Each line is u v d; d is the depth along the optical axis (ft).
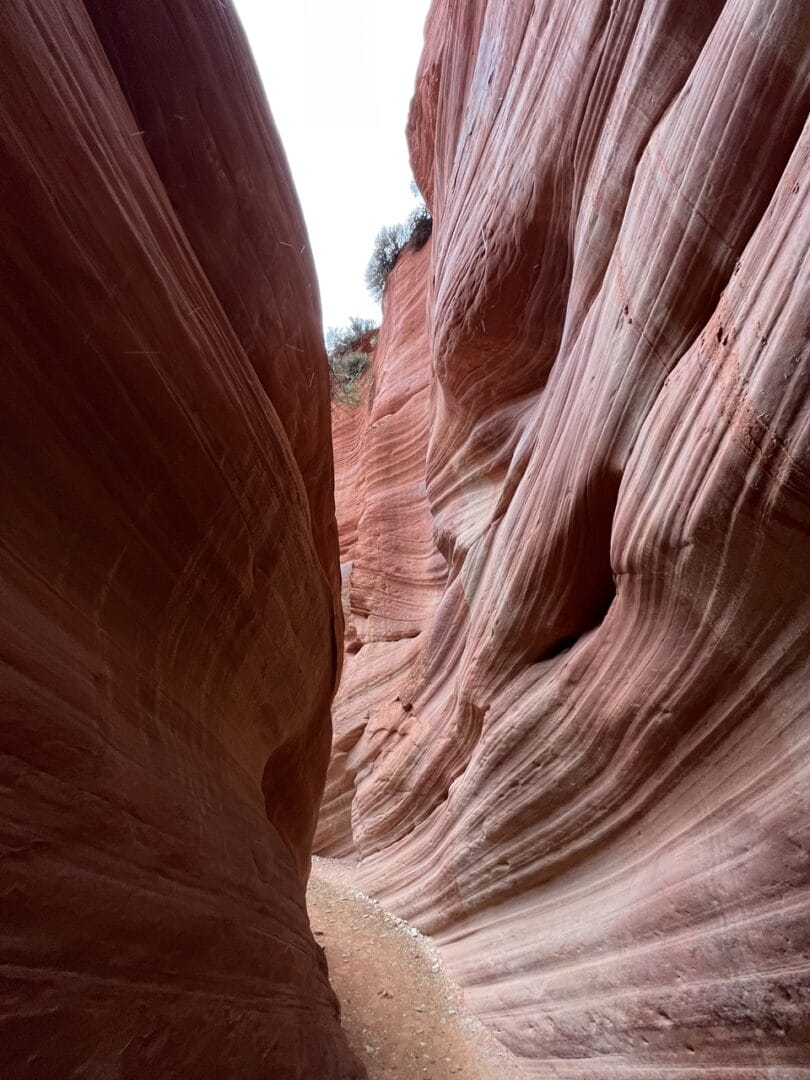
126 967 5.27
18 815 4.41
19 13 4.97
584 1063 13.69
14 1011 4.00
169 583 7.57
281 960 8.96
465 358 23.81
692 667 11.05
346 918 22.99
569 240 18.02
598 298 14.21
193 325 7.58
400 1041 15.90
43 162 5.10
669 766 12.13
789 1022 9.64
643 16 12.46
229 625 9.20
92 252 5.67
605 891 14.19
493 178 21.52
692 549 9.93
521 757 16.53
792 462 7.87
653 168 11.32
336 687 17.69
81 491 5.93
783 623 9.26
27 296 5.01
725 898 10.67
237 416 8.43
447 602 27.35
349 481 57.21
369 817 28.89
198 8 9.41
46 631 5.36
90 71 6.36
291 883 11.02
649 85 12.23
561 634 16.43
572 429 14.53
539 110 18.15
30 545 5.39
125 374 6.18
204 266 9.47
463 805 19.80
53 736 4.95
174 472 7.14
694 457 9.70
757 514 8.66
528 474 17.60
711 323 9.64
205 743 8.73
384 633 38.24
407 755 26.63
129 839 5.73
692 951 11.26
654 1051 11.99
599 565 14.85
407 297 50.60
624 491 11.83
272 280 11.32
